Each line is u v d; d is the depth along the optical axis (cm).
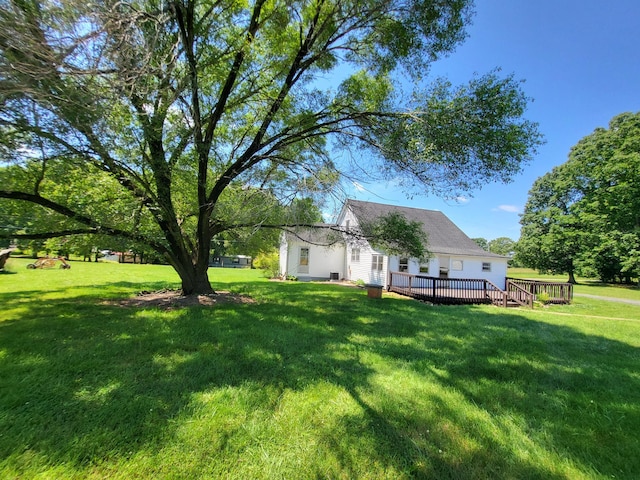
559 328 721
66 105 346
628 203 2220
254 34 686
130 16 349
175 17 513
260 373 340
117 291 918
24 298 765
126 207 654
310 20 668
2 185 558
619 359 480
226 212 811
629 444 238
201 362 364
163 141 652
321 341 482
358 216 934
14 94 301
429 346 492
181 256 838
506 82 521
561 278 3678
